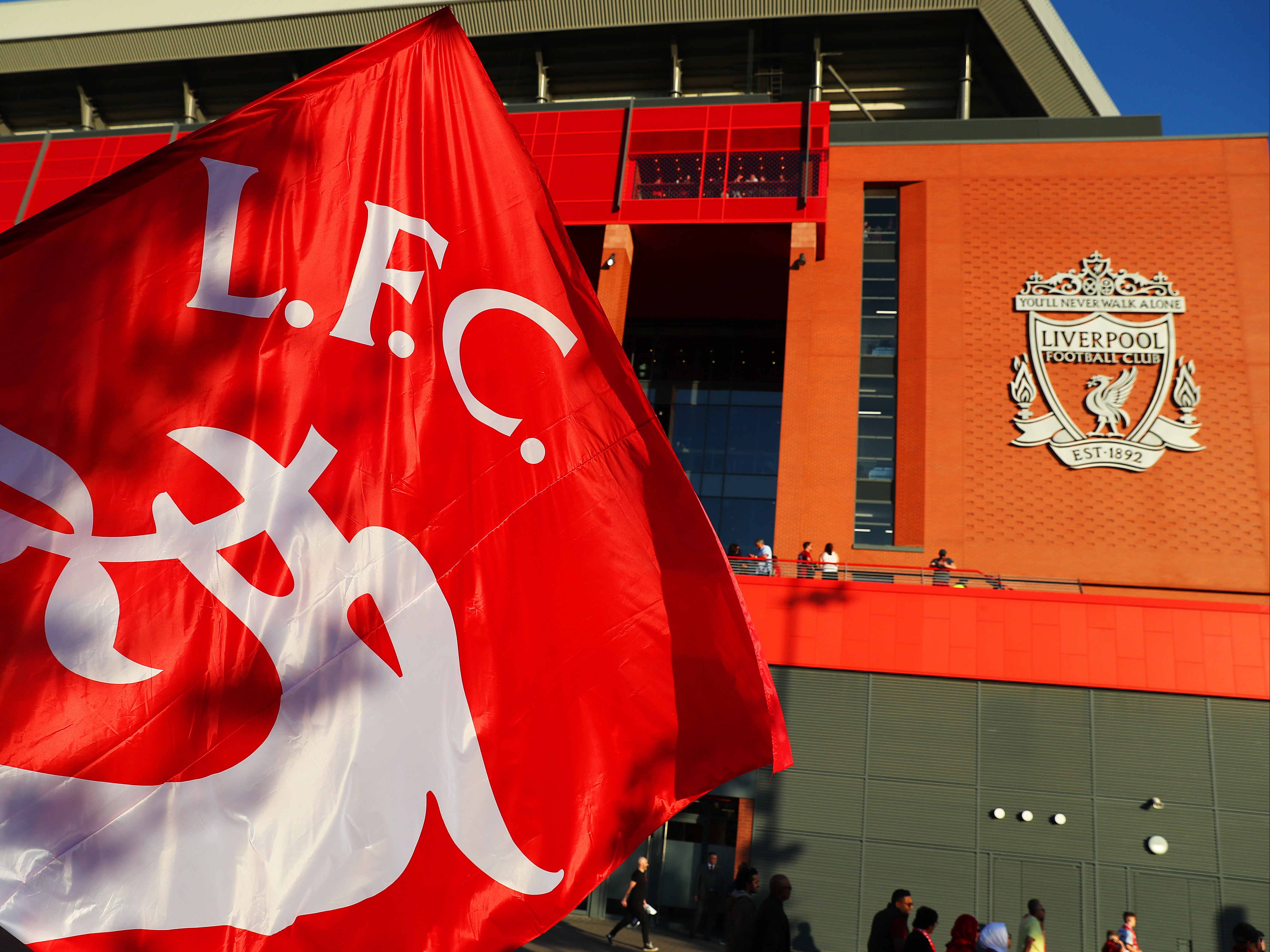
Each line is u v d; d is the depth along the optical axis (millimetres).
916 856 19953
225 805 2879
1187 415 25344
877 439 27062
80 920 2607
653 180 28688
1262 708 19672
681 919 20469
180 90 38844
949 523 25672
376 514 3426
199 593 3072
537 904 3133
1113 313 26484
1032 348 26547
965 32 31750
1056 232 27516
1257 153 27062
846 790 20547
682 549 3762
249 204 3562
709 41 33250
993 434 26188
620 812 3371
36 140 33281
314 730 3076
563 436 3814
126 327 3225
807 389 26734
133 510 3061
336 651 3195
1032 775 20031
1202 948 18609
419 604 3375
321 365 3514
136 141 32562
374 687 3207
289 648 3131
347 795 3033
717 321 33562
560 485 3736
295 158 3709
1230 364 25594
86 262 3230
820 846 20281
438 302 3811
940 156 28953
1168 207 27094
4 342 3051
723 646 3645
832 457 26859
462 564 3494
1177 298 26297
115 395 3141
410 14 34531
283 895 2840
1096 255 27062
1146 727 19922
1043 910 13461
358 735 3127
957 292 27516
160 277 3330
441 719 3256
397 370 3646
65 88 39469
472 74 4230
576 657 3520
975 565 25250
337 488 3393
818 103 28547
